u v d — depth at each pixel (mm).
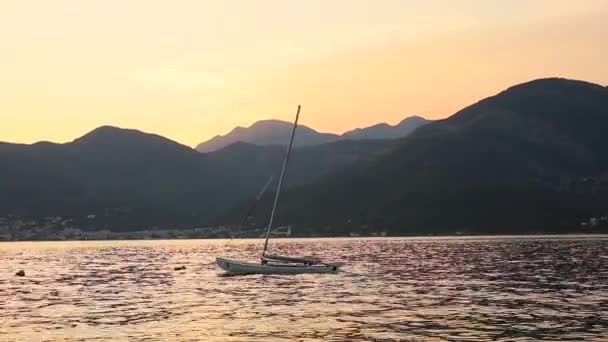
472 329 40781
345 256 132875
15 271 102438
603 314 46188
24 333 41781
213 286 72125
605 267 89125
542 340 37031
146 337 39750
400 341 37188
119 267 111688
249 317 47531
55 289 71562
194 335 40219
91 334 41125
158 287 72438
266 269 84062
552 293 59219
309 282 74250
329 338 38500
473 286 66375
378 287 67250
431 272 85750
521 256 120188
